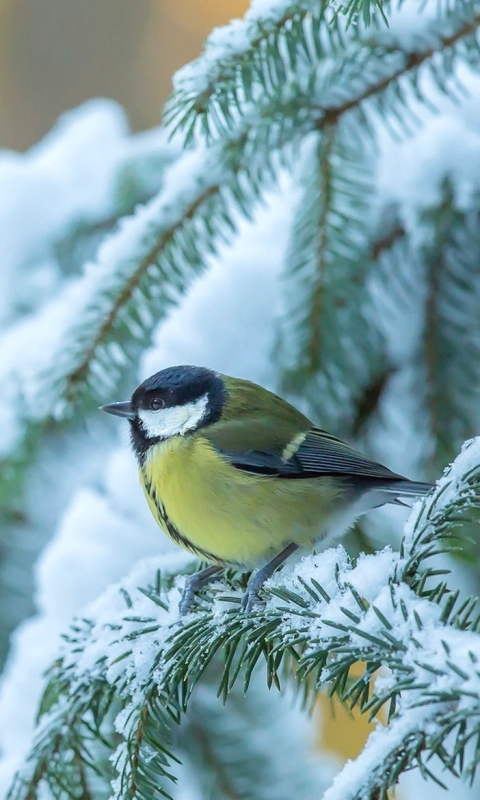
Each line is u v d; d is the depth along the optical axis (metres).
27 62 4.49
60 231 3.45
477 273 3.36
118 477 3.37
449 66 3.32
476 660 3.20
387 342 3.36
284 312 3.36
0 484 3.39
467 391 3.36
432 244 3.35
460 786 3.36
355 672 3.37
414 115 3.33
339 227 3.35
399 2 3.29
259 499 3.32
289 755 3.35
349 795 3.21
